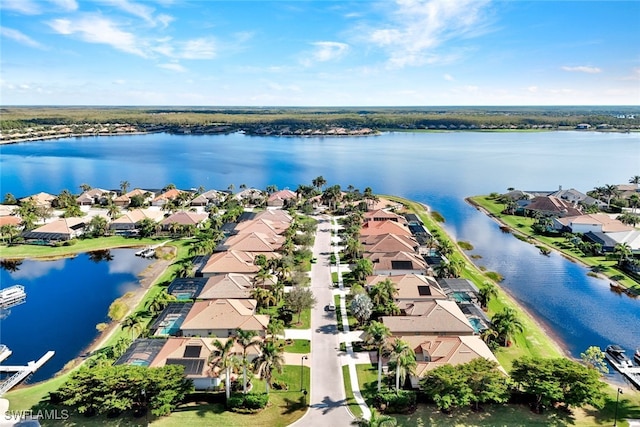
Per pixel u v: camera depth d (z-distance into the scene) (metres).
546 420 62.69
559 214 179.38
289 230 144.25
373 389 70.25
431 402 67.06
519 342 85.81
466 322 86.31
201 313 87.62
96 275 121.50
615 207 198.75
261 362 65.88
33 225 157.25
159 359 72.19
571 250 144.38
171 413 63.59
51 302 104.88
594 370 66.25
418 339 80.25
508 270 128.12
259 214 164.38
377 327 68.25
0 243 147.12
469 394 62.12
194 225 157.75
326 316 95.00
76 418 62.44
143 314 96.62
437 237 147.12
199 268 118.56
